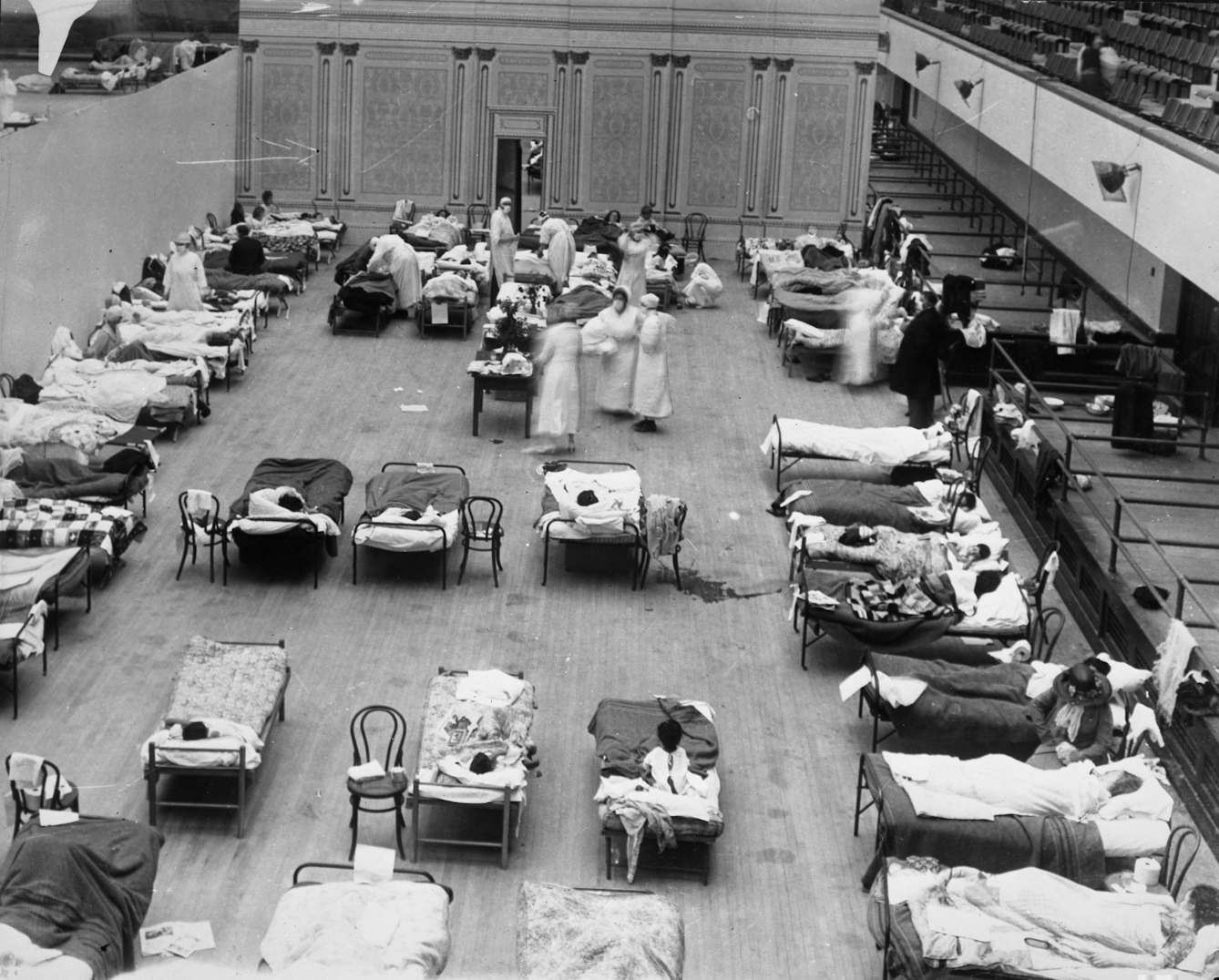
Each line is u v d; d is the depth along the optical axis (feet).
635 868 36.45
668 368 67.87
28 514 48.75
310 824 37.93
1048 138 73.87
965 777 36.81
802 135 93.45
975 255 94.17
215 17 91.30
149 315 68.28
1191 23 71.82
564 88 92.68
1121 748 40.50
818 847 38.22
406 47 92.02
